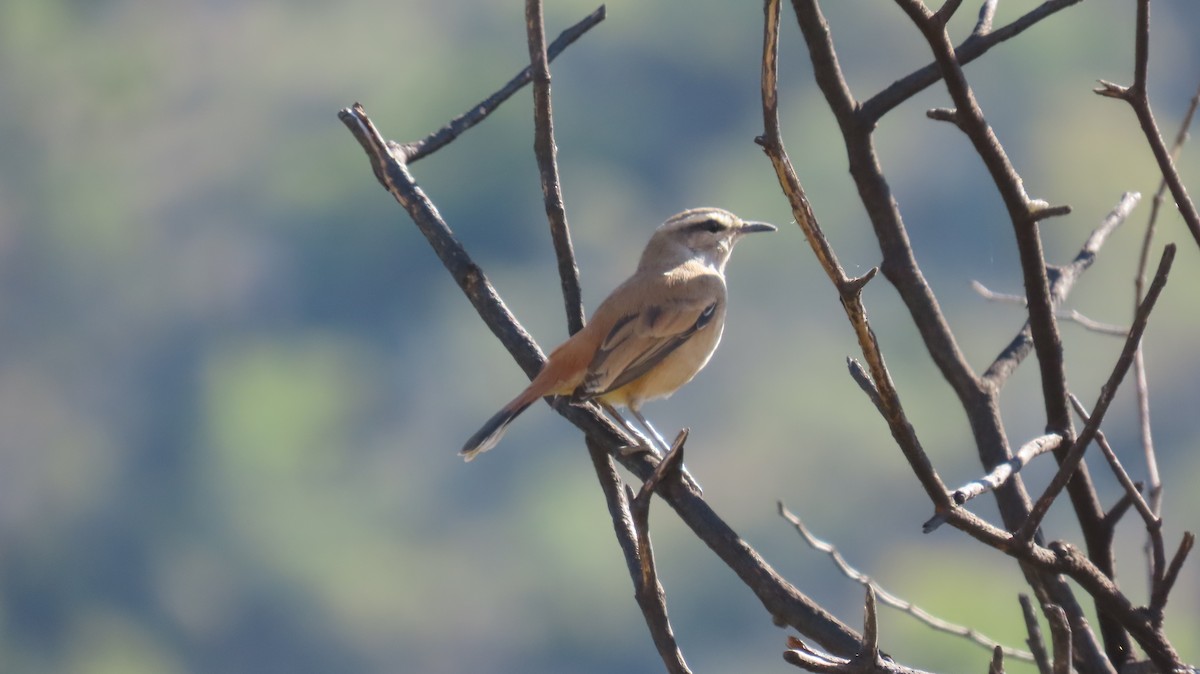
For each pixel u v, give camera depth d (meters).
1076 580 3.91
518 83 5.85
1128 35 31.16
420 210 5.49
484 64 32.84
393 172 5.50
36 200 32.06
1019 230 4.24
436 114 32.34
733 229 7.66
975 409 5.08
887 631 20.83
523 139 31.95
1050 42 31.50
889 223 5.10
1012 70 31.22
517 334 5.35
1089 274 25.72
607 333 6.84
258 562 26.78
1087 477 4.54
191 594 26.73
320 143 32.12
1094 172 30.20
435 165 31.72
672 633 3.82
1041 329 4.36
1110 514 4.56
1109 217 5.53
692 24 32.97
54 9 33.84
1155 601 3.99
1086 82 31.55
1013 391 22.11
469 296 5.43
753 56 33.09
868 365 3.40
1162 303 24.91
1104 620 4.65
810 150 31.78
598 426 5.26
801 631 4.19
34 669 26.02
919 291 5.11
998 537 3.70
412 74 32.88
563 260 5.41
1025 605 3.51
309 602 26.25
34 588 26.66
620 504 4.96
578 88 33.12
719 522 4.36
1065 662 3.29
